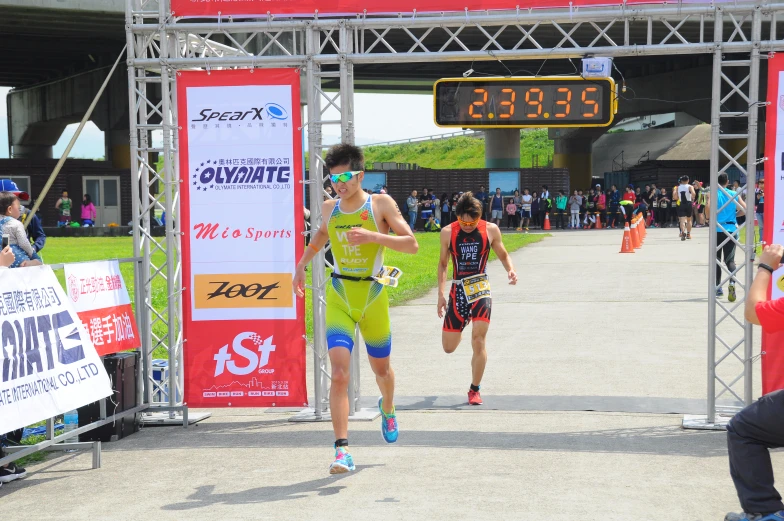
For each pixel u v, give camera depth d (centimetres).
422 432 648
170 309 714
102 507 485
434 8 685
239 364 705
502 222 4331
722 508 464
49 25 3497
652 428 652
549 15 669
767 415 407
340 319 532
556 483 512
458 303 739
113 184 4103
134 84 707
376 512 461
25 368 535
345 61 688
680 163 4916
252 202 698
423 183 4431
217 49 849
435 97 714
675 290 1552
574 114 694
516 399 757
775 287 642
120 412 660
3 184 755
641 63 4738
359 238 510
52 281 580
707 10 644
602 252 2525
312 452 601
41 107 5103
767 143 640
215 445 633
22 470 557
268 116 693
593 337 1077
